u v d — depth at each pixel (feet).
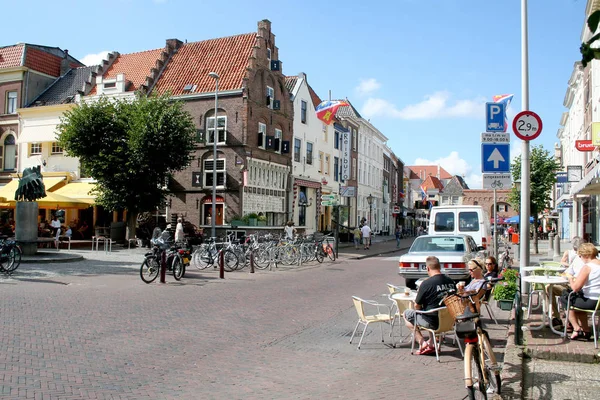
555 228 193.77
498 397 18.40
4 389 18.40
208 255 62.49
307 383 20.79
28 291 40.50
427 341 25.77
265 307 37.55
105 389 19.21
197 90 103.19
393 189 238.07
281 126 111.75
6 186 104.47
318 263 76.23
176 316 33.09
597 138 59.41
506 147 36.99
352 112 161.48
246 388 20.01
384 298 42.78
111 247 86.48
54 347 24.56
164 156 87.04
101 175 87.56
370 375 22.03
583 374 21.57
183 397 18.78
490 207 285.02
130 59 119.44
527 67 34.81
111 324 30.01
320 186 129.90
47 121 112.47
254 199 101.30
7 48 121.70
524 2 35.06
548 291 28.68
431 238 46.70
